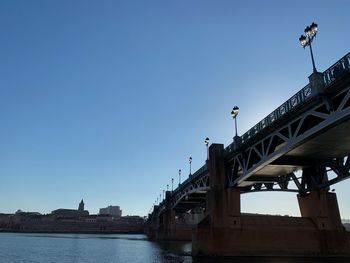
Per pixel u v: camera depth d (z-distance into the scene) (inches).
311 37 1187.9
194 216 5930.1
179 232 4611.2
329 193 1797.5
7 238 5349.4
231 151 1873.8
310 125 1304.1
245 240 1819.6
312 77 1152.2
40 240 4798.2
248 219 1891.0
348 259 1632.6
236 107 1828.2
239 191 1952.5
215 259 1662.2
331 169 1628.9
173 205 4286.4
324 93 1101.1
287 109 1320.1
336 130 1242.6
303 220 1808.6
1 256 2155.5
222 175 1988.2
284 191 1913.1
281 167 1711.4
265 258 1694.1
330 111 1096.8
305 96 1206.9
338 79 1029.8
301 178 1841.8
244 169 1750.7
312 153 1579.7
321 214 1764.3
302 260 1581.0
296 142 1250.0
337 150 1524.4
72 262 1828.2
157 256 2114.9
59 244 3727.9
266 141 1565.0
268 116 1477.6
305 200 1841.8
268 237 1808.6
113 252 2536.9
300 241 1752.0
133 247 3154.5
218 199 1931.6
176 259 1818.4
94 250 2755.9
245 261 1546.5
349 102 1122.7
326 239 1728.6
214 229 1852.9
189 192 2960.1
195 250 1852.9
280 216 1909.4
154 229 5856.3
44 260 1940.2
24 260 1930.4
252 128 1632.6
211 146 2094.0
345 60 1033.5
